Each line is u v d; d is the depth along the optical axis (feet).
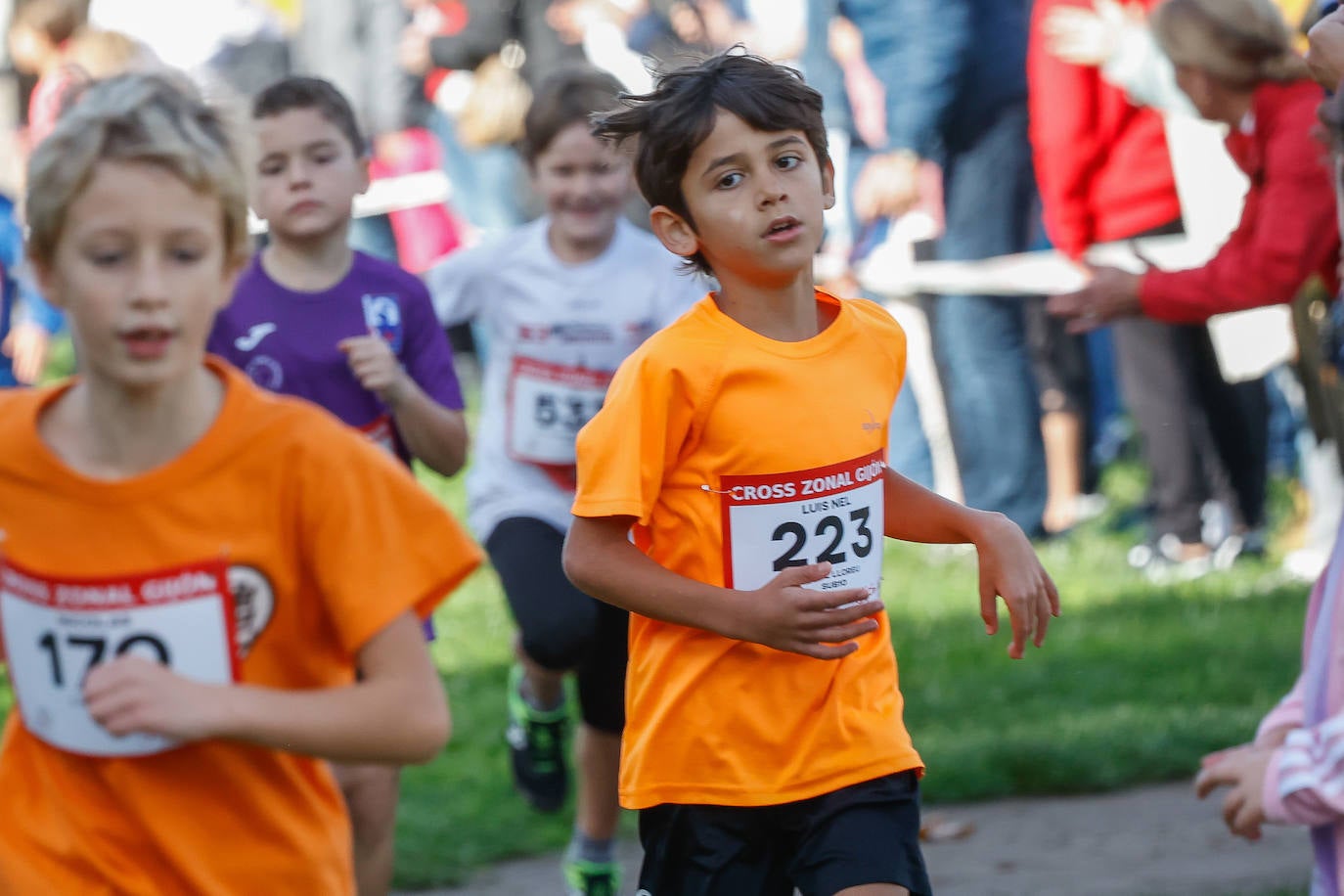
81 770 26.20
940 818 56.39
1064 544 92.73
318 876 26.58
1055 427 95.20
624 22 104.12
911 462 95.76
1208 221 84.99
